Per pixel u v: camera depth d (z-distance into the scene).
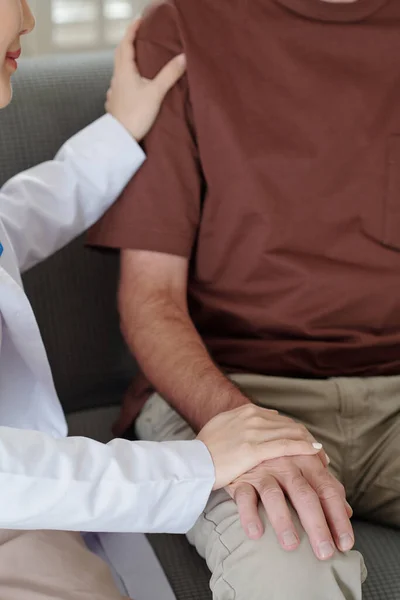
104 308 1.65
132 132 1.42
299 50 1.42
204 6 1.43
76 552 1.12
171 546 1.32
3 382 1.25
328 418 1.39
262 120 1.41
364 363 1.46
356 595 1.03
